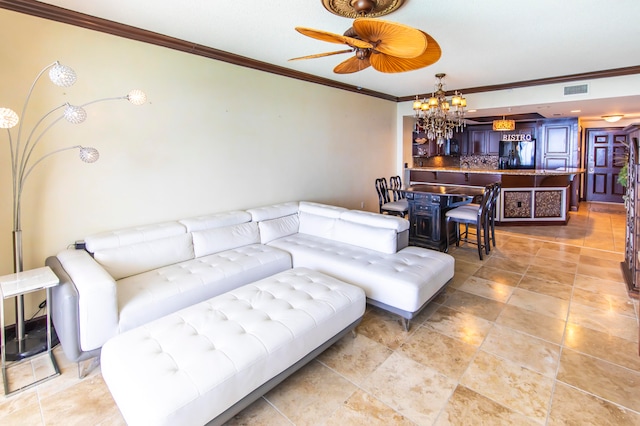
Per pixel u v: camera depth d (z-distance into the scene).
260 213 3.94
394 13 2.77
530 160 8.80
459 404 1.92
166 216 3.46
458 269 4.07
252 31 3.20
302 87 4.85
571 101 5.19
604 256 4.50
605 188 9.04
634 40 3.51
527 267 4.11
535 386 2.06
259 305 2.19
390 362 2.32
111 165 3.05
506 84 5.61
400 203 5.52
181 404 1.44
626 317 2.87
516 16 2.89
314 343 2.09
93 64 2.89
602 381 2.09
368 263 3.01
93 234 2.89
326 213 4.04
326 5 2.51
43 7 2.59
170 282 2.60
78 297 2.08
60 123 2.76
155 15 2.82
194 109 3.60
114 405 1.97
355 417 1.85
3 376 2.16
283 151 4.65
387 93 6.50
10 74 2.52
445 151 9.40
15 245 2.42
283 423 1.81
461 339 2.58
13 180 2.48
